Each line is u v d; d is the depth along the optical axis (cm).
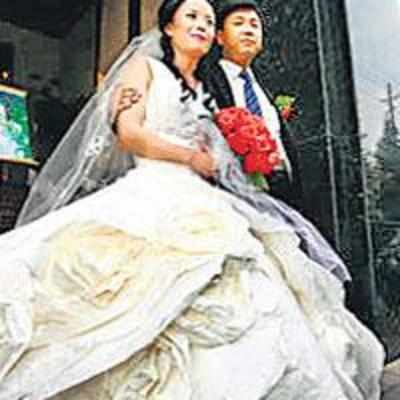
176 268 161
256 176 211
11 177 359
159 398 152
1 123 357
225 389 151
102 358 151
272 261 190
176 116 201
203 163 198
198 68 219
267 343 158
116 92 208
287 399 156
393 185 379
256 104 236
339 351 196
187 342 156
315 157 356
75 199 219
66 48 456
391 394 291
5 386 154
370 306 355
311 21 368
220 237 170
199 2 215
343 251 352
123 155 216
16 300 161
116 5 420
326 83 363
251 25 234
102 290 162
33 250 171
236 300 162
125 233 172
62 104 425
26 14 452
